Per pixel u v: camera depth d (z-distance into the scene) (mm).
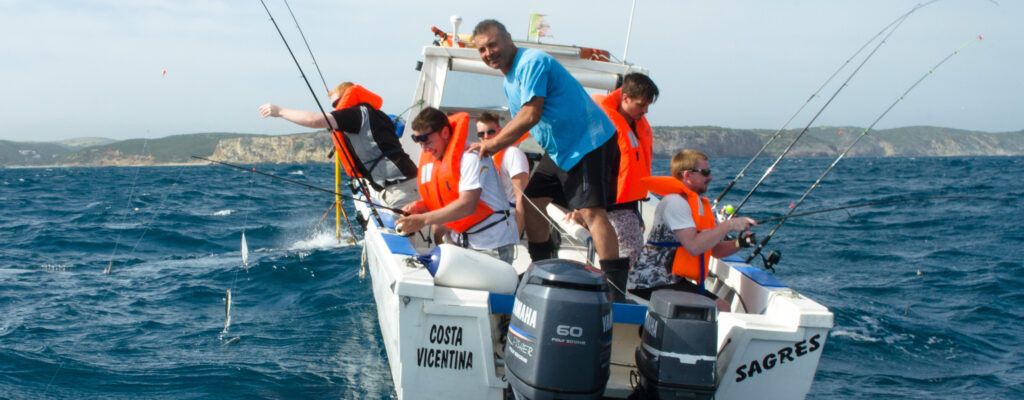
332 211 12227
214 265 6887
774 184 22531
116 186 21828
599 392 2324
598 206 3086
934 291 6262
